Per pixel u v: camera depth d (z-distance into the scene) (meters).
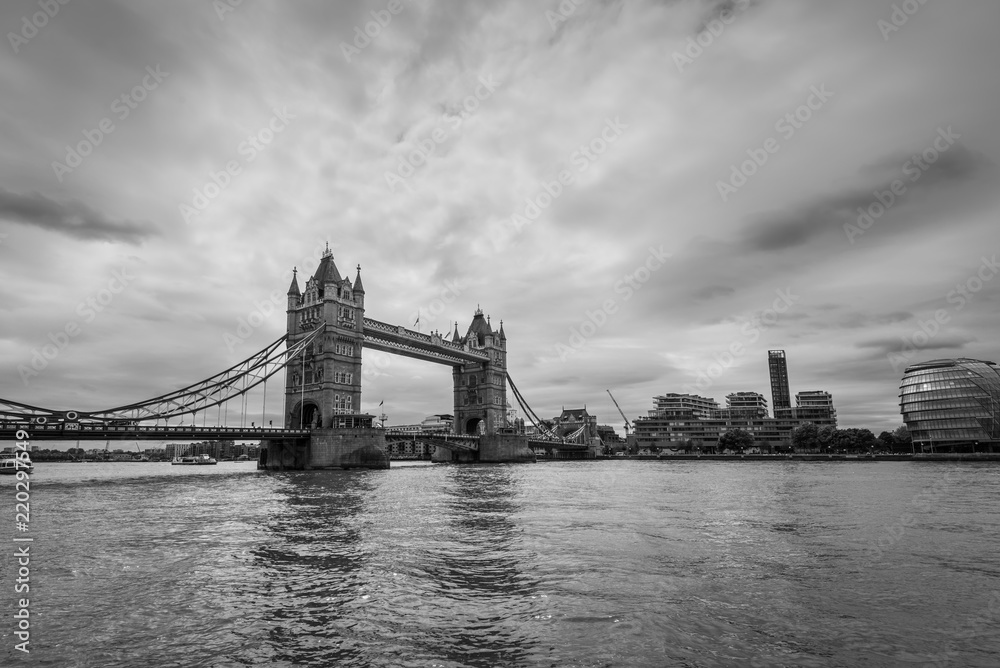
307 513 38.66
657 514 37.19
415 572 21.20
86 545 26.91
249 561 23.27
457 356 167.38
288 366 128.12
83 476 98.44
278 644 14.26
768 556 23.61
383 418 129.88
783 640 14.24
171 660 13.32
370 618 16.09
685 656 13.28
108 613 16.67
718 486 63.62
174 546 26.58
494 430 177.12
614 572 20.94
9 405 73.88
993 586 18.92
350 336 126.31
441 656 13.45
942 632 14.74
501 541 27.27
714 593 18.20
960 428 171.25
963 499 45.84
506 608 16.86
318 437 110.12
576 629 15.05
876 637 14.41
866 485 63.38
